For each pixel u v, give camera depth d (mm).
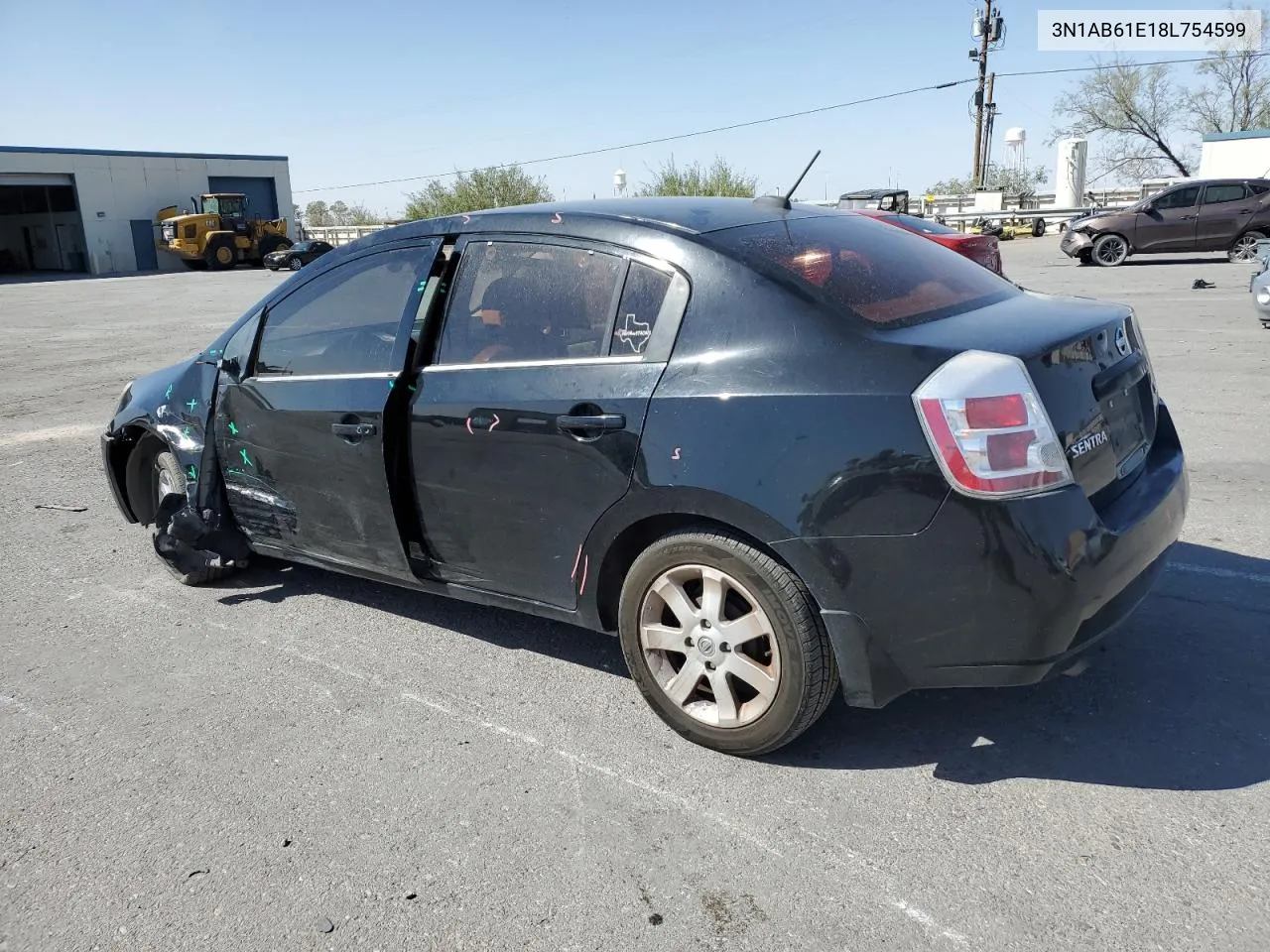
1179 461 3289
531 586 3439
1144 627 3797
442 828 2795
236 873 2645
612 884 2533
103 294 29547
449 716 3436
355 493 3811
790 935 2320
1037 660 2641
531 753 3172
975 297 3246
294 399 3963
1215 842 2570
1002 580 2564
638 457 2979
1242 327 11211
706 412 2861
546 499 3258
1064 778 2889
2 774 3174
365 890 2555
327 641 4105
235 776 3105
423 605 4453
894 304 2955
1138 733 3102
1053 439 2617
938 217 37344
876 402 2641
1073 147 39312
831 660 2875
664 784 2961
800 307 2838
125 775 3137
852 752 3088
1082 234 21281
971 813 2748
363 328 3846
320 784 3039
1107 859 2527
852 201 31250
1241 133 33469
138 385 5051
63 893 2596
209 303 23719
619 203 3494
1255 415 7113
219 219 43156
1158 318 12227
